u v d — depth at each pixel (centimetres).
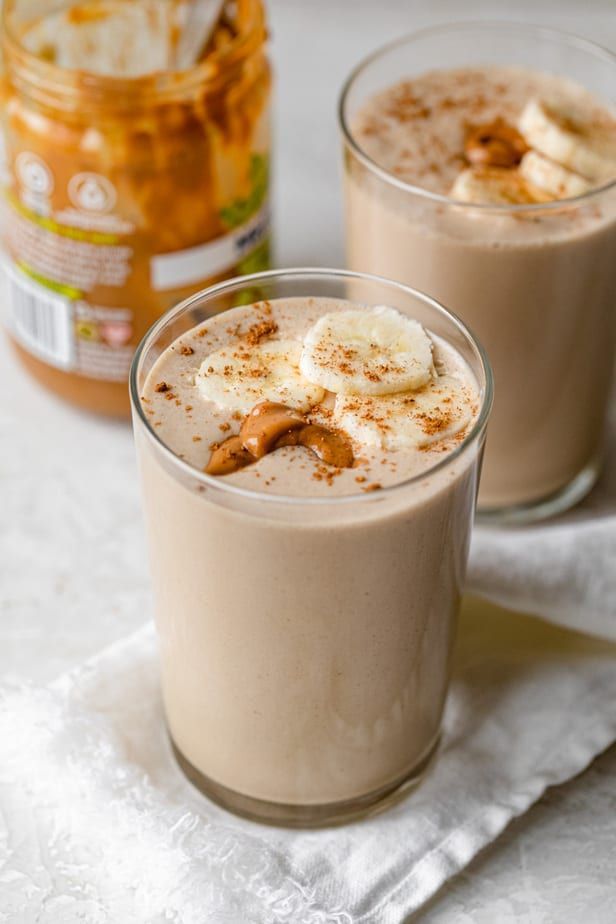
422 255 69
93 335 74
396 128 73
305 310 63
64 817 63
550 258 68
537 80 75
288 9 92
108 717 65
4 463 75
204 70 70
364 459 59
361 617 60
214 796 65
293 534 58
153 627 68
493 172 70
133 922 62
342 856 63
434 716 65
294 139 86
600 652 68
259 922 61
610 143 71
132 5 75
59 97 70
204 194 72
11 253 74
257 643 61
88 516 73
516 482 73
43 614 70
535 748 66
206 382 61
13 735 65
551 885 63
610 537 69
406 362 61
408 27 91
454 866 63
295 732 62
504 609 69
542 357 70
